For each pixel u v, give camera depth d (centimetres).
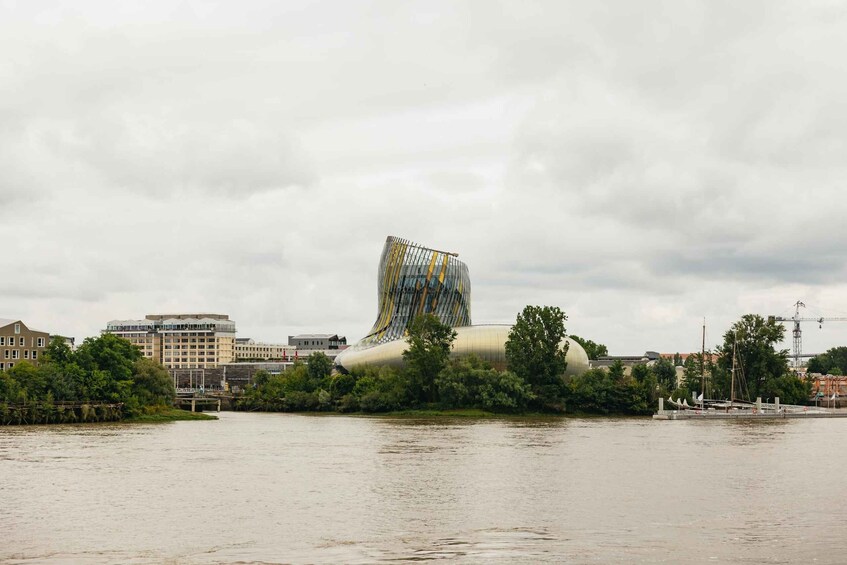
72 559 5869
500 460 11412
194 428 18462
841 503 7881
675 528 6725
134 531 6750
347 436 15925
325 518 7238
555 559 5719
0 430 17275
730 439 15062
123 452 12594
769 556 5791
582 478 9581
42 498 8319
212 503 8006
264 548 6128
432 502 8012
